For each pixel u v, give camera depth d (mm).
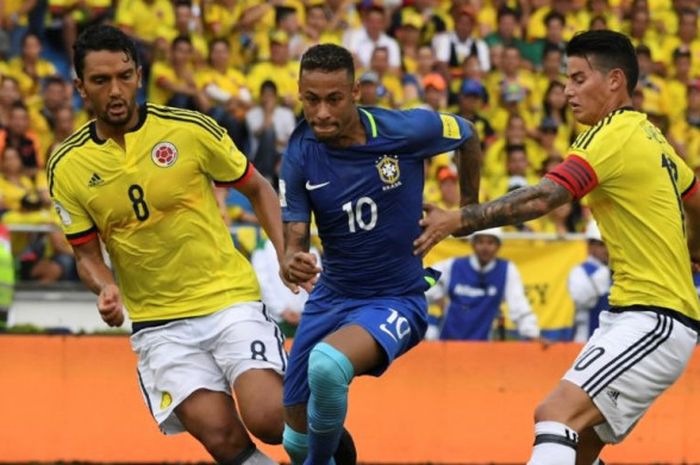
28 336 34938
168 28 46906
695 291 20781
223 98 46188
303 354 21328
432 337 37719
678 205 20703
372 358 20328
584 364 20062
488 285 37406
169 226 21766
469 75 49500
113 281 22156
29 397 34719
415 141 20688
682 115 52531
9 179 41750
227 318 22000
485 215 19812
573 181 19969
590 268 38344
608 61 20922
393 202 20719
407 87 48938
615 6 54188
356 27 50719
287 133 46500
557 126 49094
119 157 21547
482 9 52438
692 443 36000
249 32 48375
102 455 34812
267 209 22656
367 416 35594
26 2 47219
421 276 21375
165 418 22125
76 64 21062
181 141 21672
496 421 35906
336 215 20797
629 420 20266
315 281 22031
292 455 21656
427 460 35656
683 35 54562
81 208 21953
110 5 47500
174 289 22062
